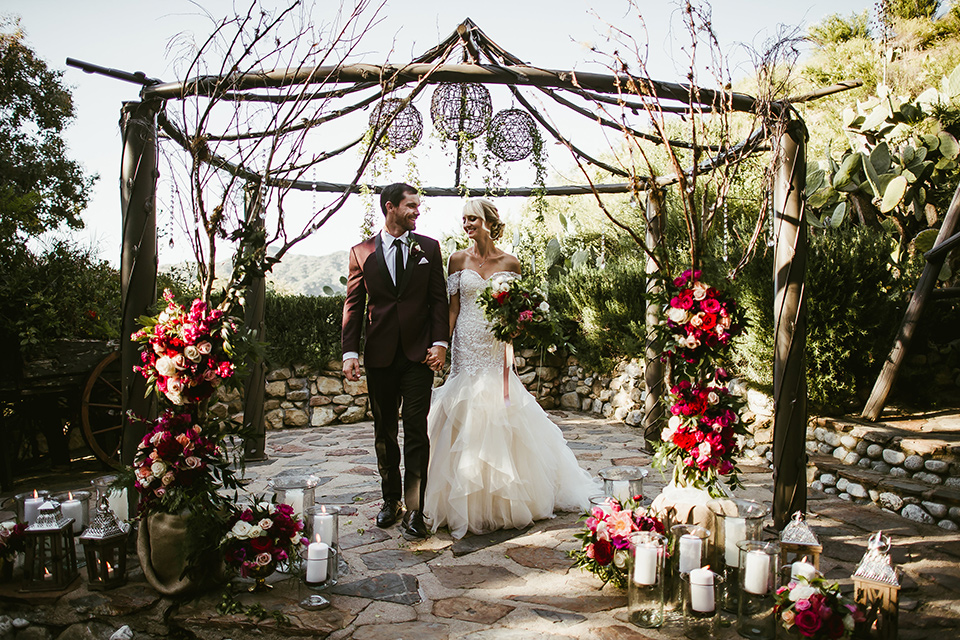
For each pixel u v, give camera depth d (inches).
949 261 200.5
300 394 304.5
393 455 145.9
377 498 169.3
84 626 102.6
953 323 201.6
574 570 116.7
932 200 232.5
